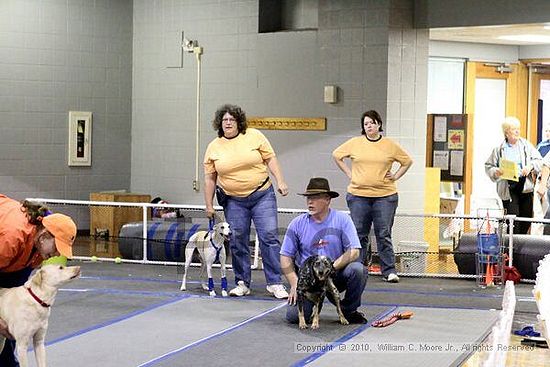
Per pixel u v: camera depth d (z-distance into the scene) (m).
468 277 10.72
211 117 14.02
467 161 15.07
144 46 14.79
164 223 11.77
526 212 12.12
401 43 12.24
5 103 14.02
